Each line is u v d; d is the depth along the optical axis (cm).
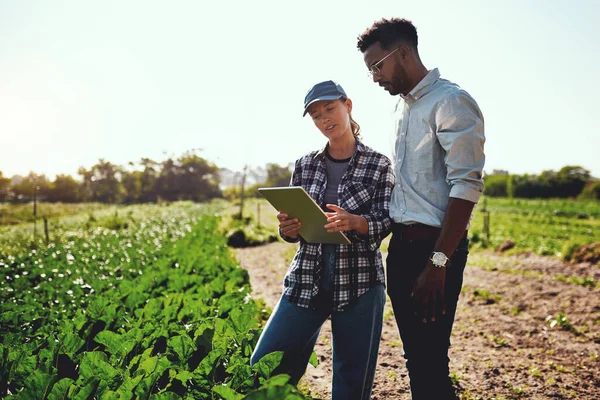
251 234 1970
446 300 255
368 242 262
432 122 253
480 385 458
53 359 284
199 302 453
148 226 2536
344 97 270
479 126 241
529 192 7100
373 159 274
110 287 620
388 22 260
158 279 623
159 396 220
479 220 3275
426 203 255
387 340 606
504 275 1112
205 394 241
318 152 288
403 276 266
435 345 258
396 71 260
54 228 2558
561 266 1200
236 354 288
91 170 8188
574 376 483
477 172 239
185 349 294
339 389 261
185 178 8975
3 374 271
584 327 660
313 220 246
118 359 295
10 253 1465
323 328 646
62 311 486
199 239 1345
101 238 1677
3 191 6116
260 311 636
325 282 265
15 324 418
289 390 172
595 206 5072
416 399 266
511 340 617
